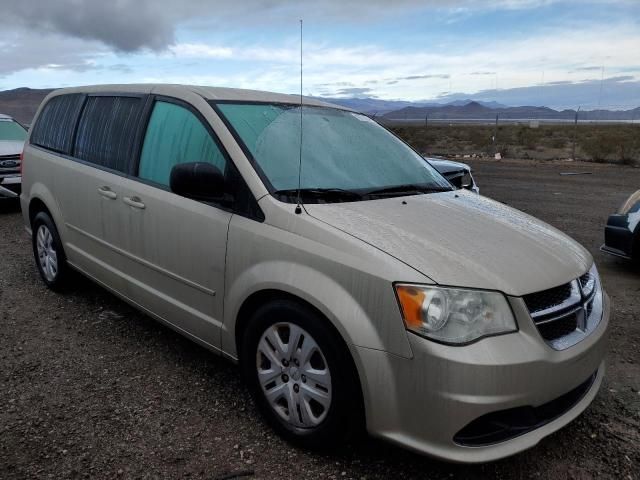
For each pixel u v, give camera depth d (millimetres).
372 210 2994
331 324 2594
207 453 2812
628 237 5945
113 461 2730
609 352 4117
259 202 2988
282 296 2824
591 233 8266
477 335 2359
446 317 2359
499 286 2447
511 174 16750
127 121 4070
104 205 4078
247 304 3037
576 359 2559
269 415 2971
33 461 2715
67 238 4730
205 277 3254
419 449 2410
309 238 2734
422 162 4102
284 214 2875
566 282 2652
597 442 2977
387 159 3816
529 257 2715
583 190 13055
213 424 3078
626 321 4734
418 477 2664
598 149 23578
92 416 3133
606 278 5996
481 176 16172
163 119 3750
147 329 4414
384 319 2426
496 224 3078
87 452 2799
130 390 3441
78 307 4867
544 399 2447
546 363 2416
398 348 2395
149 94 3963
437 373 2314
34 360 3836
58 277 5023
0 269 5973
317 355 2717
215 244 3146
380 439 2531
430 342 2338
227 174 3164
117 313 4746
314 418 2756
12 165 9273
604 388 3580
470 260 2557
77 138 4645
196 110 3494
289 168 3221
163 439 2926
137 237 3762
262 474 2660
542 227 3314
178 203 3408
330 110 4094
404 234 2713
